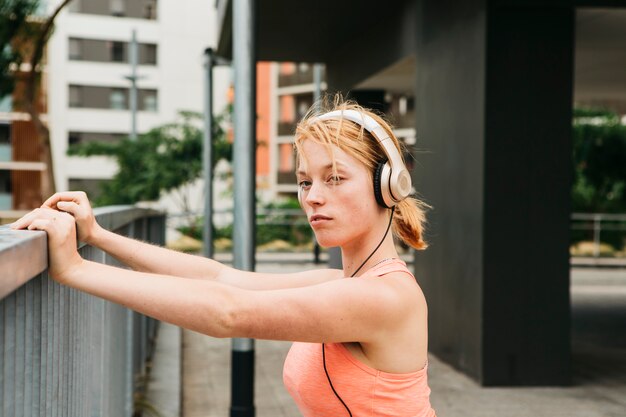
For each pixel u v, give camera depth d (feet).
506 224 19.99
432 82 24.53
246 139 16.28
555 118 20.03
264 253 69.36
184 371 23.26
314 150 4.83
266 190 153.48
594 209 69.31
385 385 4.63
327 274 5.97
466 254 21.24
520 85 19.93
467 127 21.16
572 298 42.65
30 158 140.05
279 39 36.19
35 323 4.44
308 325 4.28
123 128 148.97
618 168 73.00
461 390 19.81
